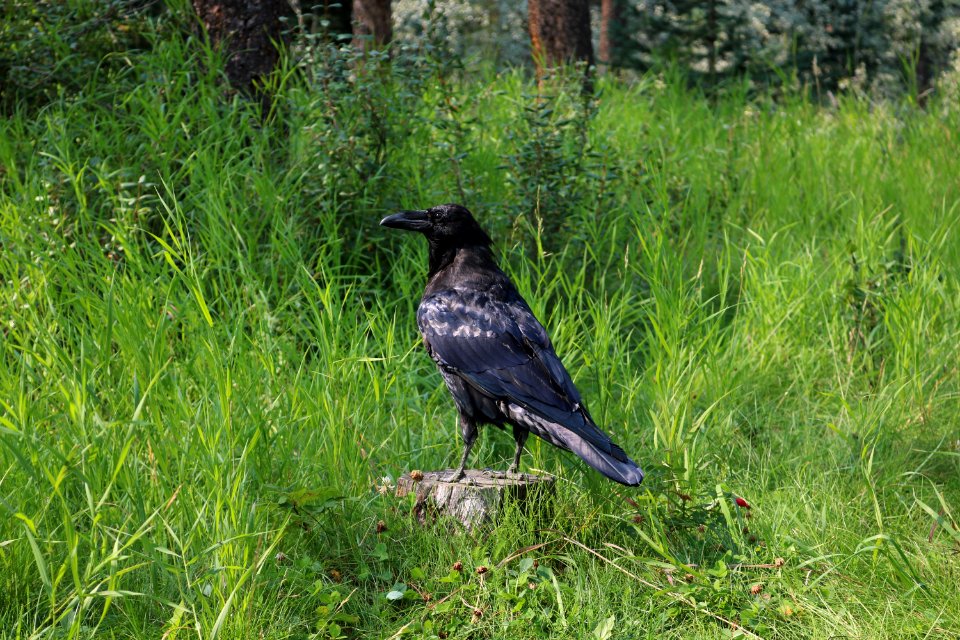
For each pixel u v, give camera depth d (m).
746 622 3.85
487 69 10.70
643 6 13.61
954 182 9.07
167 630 3.48
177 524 4.00
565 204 7.11
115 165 6.61
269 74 7.56
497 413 4.58
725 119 10.84
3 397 4.36
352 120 6.98
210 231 5.90
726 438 5.49
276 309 5.59
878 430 5.51
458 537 4.32
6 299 5.13
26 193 6.07
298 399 4.75
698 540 4.42
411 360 5.71
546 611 3.86
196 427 4.14
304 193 6.69
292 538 4.21
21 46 7.22
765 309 6.79
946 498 5.07
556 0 11.77
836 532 4.57
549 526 4.44
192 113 6.88
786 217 8.59
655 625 3.85
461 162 7.65
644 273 6.84
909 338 6.16
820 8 13.38
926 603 3.99
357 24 9.93
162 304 5.20
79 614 3.27
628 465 4.00
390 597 3.89
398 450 5.03
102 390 4.51
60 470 3.83
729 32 13.15
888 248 7.68
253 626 3.61
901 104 11.32
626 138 9.74
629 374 5.65
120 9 7.45
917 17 13.18
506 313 4.67
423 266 6.62
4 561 3.75
